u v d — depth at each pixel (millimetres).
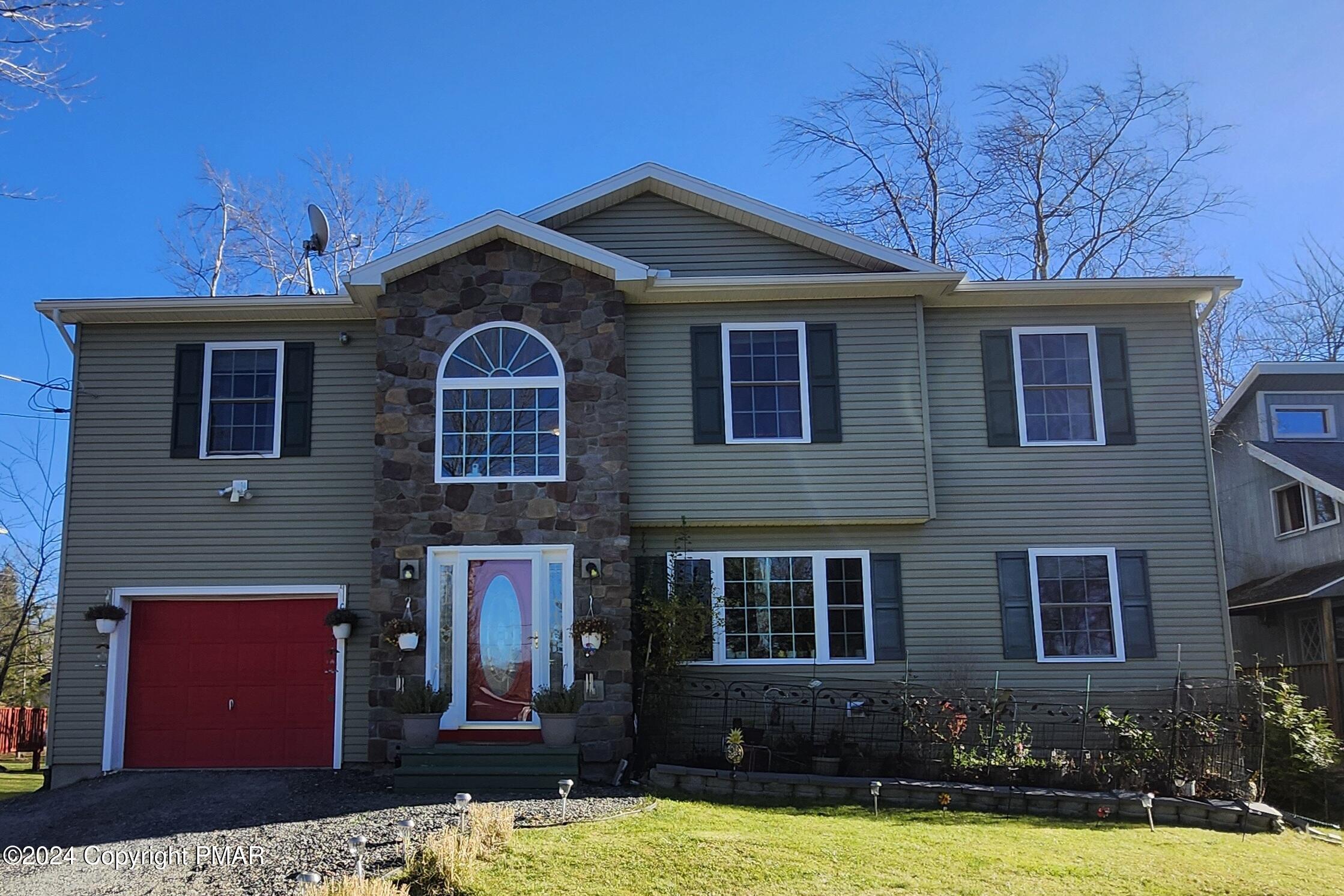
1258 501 19453
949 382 14477
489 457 13062
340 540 13891
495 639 12727
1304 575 17500
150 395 14188
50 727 13430
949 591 13977
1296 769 12844
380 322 13312
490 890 7672
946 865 8711
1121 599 13992
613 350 13320
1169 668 13852
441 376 13219
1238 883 8672
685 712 13359
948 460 14273
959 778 12164
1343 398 19781
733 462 13820
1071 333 14648
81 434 14062
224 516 13938
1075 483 14266
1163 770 12195
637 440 13852
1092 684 13766
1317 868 9391
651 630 13047
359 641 13719
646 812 10062
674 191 14742
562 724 11812
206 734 13633
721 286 13828
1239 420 20359
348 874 8031
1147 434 14406
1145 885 8484
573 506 12938
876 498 13758
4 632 28266
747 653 13781
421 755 11680
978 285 14188
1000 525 14141
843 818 10523
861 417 13961
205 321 14344
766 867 8367
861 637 13867
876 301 14273
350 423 14164
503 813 9180
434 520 12867
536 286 13445
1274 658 18078
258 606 13930
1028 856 9133
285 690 13727
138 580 13766
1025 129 25344
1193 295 14586
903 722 12883
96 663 13617
